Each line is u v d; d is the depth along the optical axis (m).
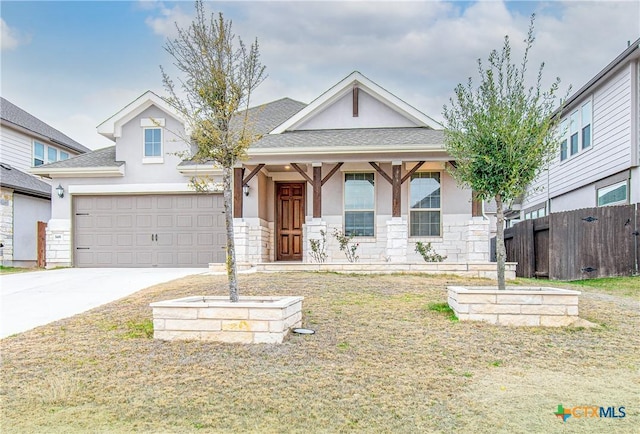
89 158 15.44
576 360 5.01
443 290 8.62
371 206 13.09
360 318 6.52
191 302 5.93
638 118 12.55
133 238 14.68
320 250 12.18
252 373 4.55
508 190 6.55
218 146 6.14
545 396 4.07
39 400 4.01
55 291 9.67
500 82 6.65
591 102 15.26
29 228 18.02
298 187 14.59
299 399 3.98
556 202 18.64
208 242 14.43
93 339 5.74
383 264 11.02
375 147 11.66
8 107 20.50
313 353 5.11
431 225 12.82
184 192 14.48
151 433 3.42
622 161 13.17
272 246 14.35
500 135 6.48
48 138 20.44
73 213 14.88
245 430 3.46
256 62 6.93
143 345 5.45
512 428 3.49
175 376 4.50
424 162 12.10
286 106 17.41
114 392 4.15
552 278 11.59
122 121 14.73
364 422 3.59
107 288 9.89
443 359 4.99
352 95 13.75
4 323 6.80
